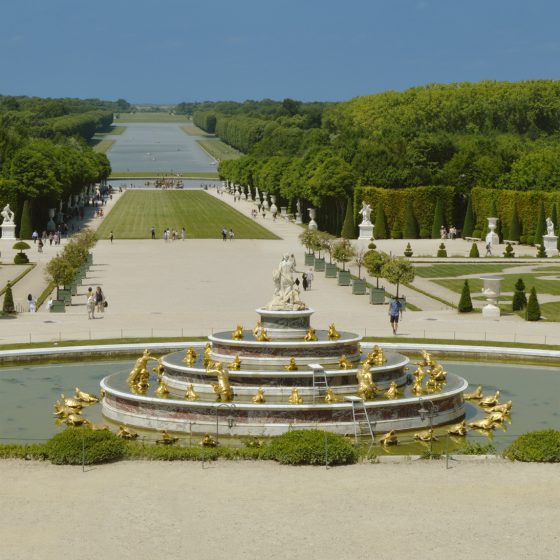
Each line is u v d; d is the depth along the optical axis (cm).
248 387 8694
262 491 6103
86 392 9862
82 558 5069
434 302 16100
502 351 11438
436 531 5403
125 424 8619
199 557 5084
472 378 10588
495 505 5812
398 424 8356
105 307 14888
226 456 6912
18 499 5959
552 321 13912
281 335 9388
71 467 6669
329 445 6756
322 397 8619
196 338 12100
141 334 12506
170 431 8375
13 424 8619
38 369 10956
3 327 13150
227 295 16312
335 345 9181
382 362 9275
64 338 12206
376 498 5950
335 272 19675
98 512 5725
